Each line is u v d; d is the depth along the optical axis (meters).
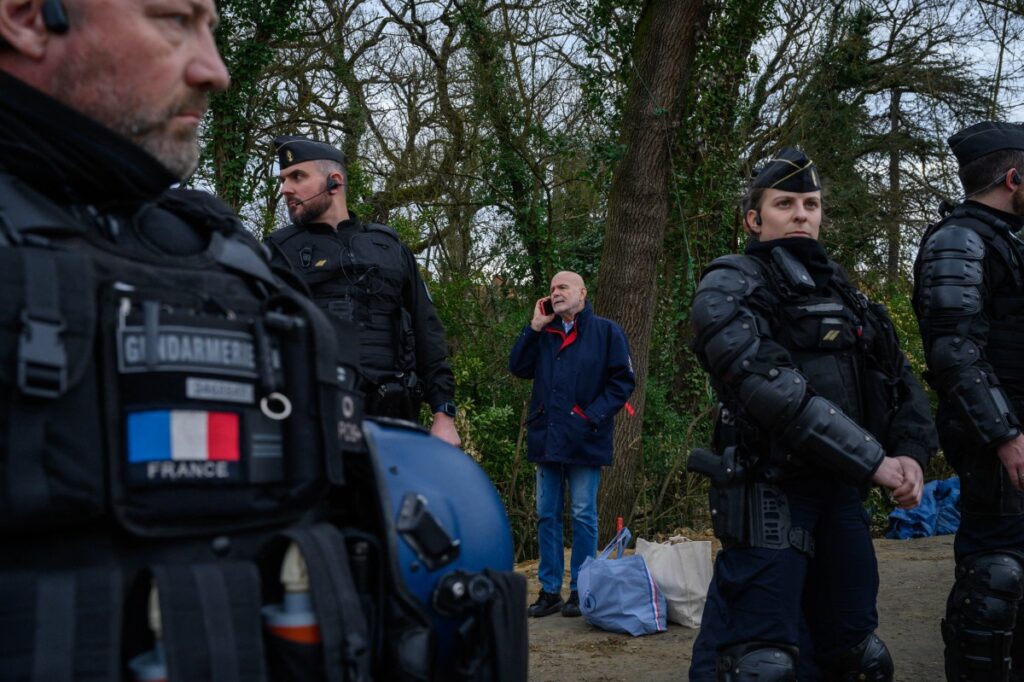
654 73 9.82
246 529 1.03
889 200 16.31
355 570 1.14
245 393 1.04
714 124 11.41
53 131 1.04
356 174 11.75
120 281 0.99
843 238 16.17
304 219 3.86
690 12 9.87
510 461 9.26
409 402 3.87
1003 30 13.30
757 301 2.59
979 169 3.24
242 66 10.62
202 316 1.03
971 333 3.03
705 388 11.39
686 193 11.35
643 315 9.53
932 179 16.22
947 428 3.19
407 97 13.95
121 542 0.94
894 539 8.02
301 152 3.88
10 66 1.04
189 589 0.94
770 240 2.70
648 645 4.62
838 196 15.55
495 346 11.01
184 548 0.98
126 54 1.06
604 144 10.46
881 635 4.56
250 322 1.07
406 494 1.21
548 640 4.80
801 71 14.92
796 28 14.51
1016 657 3.25
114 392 0.94
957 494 8.67
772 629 2.51
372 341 3.77
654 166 9.70
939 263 3.10
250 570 1.00
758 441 2.57
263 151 11.37
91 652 0.87
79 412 0.91
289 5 10.71
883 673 2.68
